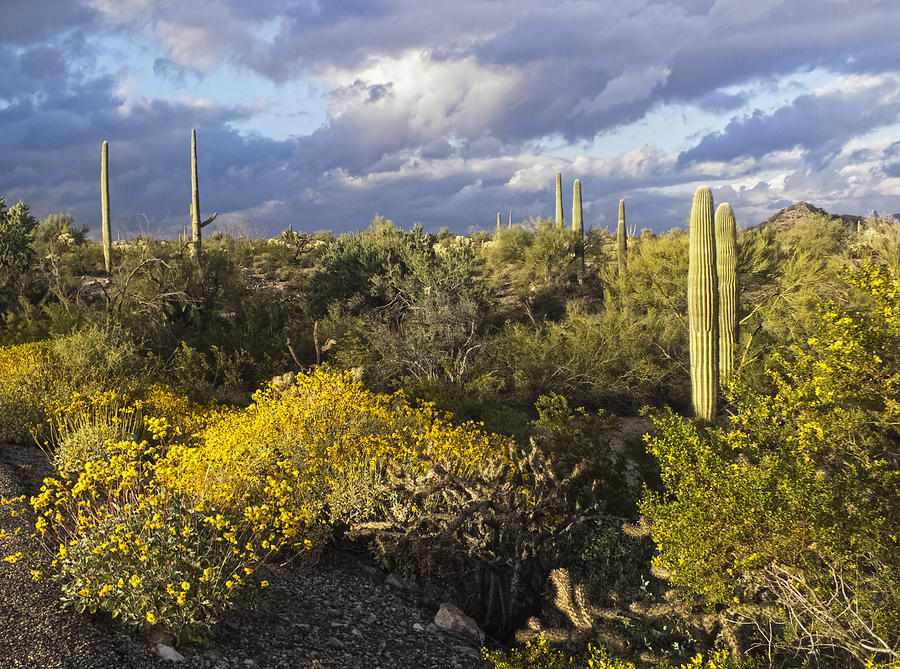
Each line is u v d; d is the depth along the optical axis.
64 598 3.47
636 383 15.92
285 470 5.36
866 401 3.84
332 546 5.38
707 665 3.28
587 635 3.85
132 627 3.36
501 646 4.51
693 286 11.02
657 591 4.55
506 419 9.41
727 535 3.06
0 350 10.95
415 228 23.66
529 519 4.82
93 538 3.68
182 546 3.58
